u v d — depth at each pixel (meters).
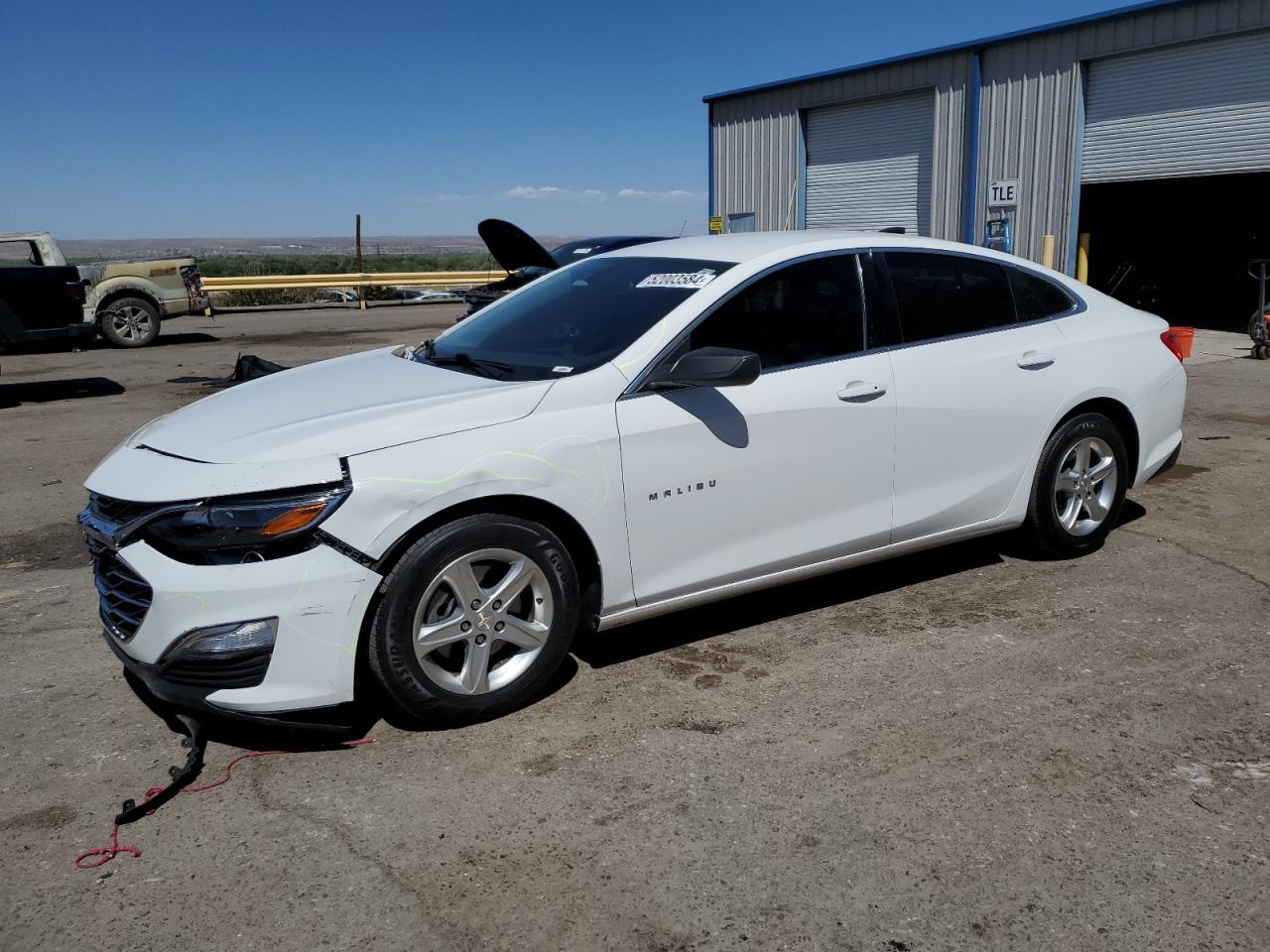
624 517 3.55
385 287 26.52
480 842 2.80
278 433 3.28
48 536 5.83
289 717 3.19
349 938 2.43
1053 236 16.42
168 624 3.03
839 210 20.20
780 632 4.18
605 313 4.01
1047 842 2.76
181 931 2.46
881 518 4.20
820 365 3.99
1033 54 16.28
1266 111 13.88
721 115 22.16
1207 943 2.38
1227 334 14.76
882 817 2.88
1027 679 3.72
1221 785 3.02
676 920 2.48
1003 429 4.49
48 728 3.48
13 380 12.16
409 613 3.19
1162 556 5.01
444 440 3.24
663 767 3.16
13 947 2.41
